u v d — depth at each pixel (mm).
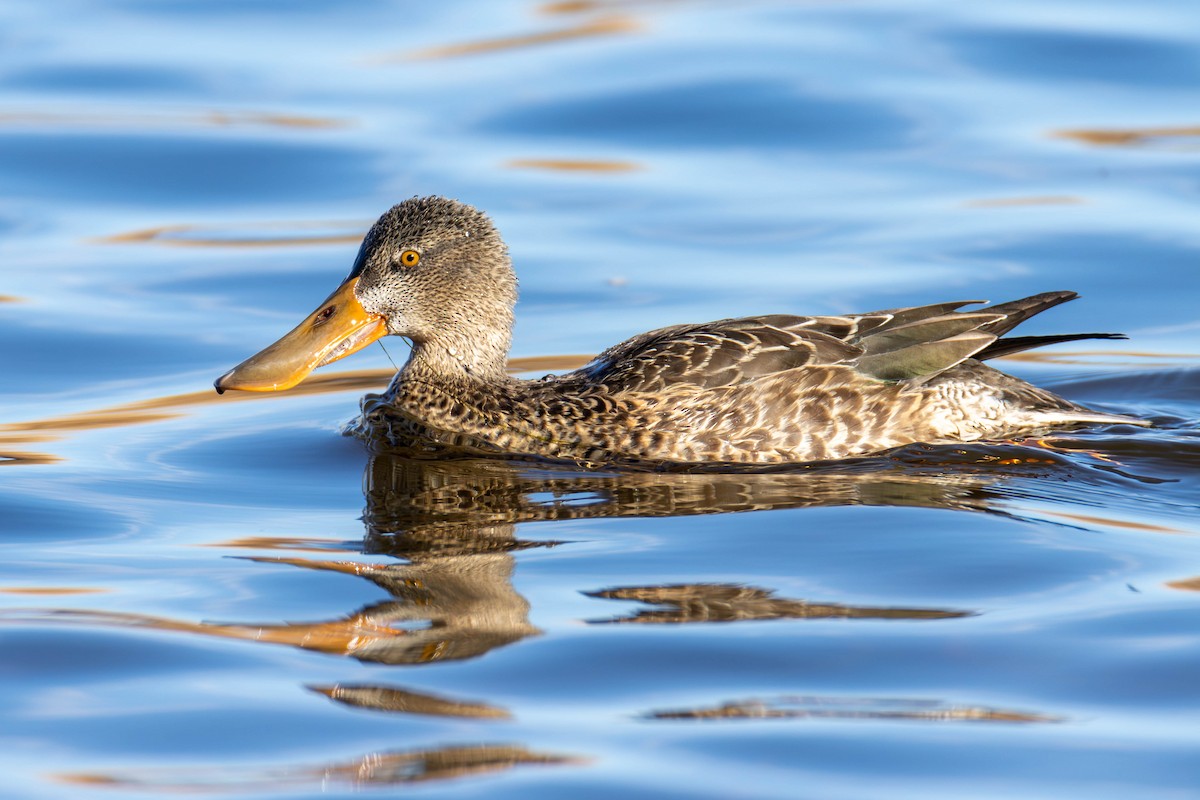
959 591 10180
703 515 11883
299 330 14422
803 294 18078
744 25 25984
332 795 7750
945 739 8273
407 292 14445
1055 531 11367
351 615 9977
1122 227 19578
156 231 20406
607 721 8484
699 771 7941
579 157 22141
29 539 11594
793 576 10469
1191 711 8539
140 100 24047
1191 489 12570
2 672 9148
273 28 26781
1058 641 9383
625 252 19469
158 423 14898
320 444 14211
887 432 13727
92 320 17688
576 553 11023
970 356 13859
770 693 8781
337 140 22766
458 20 26875
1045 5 26203
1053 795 7715
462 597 10234
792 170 21672
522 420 14008
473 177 21562
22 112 23516
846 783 7836
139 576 10758
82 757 8172
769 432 13555
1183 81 23516
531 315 17844
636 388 13766
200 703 8766
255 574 10750
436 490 12781
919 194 20828
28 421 14953
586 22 26469
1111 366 16234
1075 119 22656
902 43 25031
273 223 20641
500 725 8461
